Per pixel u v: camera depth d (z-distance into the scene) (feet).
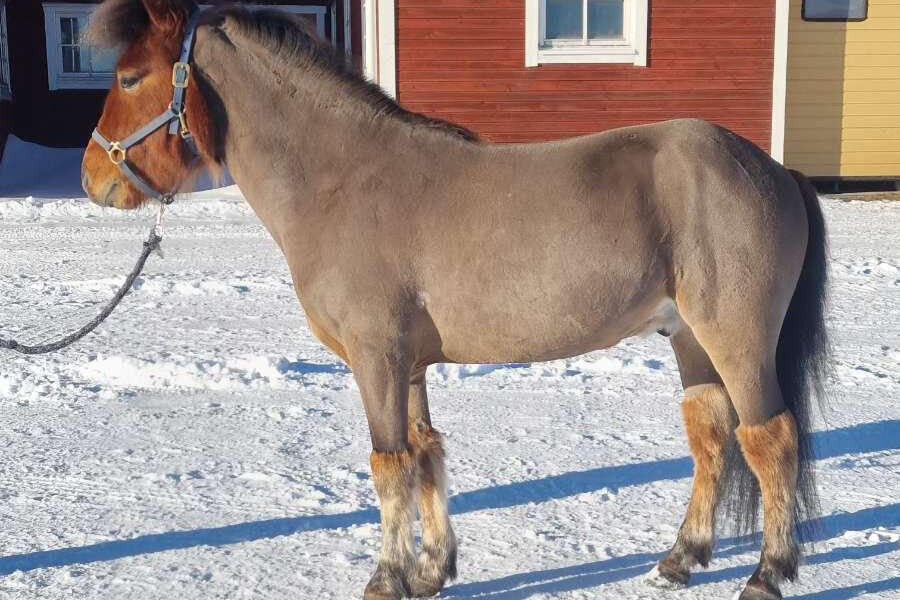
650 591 13.62
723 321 12.75
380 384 12.71
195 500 16.79
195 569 14.26
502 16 55.21
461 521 16.07
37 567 14.33
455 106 55.93
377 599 12.68
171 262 39.58
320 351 26.30
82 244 44.24
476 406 21.94
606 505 16.57
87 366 24.45
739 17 55.36
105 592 13.58
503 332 12.85
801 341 13.50
